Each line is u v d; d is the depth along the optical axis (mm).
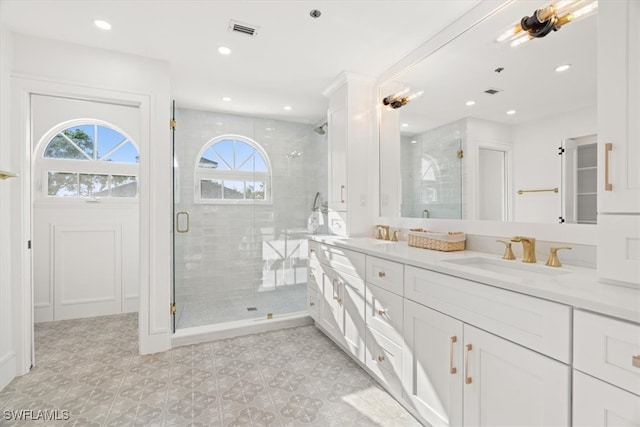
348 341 2203
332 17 1895
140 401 1733
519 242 1606
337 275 2385
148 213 2369
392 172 2648
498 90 1755
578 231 1402
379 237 2682
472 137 1930
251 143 3898
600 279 1055
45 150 3045
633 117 984
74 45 2168
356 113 2734
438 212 2207
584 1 1335
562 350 923
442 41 2055
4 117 1935
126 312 3305
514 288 1058
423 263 1485
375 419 1583
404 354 1621
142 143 2355
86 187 3207
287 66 2547
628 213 991
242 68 2574
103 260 3225
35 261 2973
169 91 2441
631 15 989
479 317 1197
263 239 3887
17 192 2008
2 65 1918
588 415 863
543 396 973
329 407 1683
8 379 1914
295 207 4043
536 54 1570
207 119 3701
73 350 2391
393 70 2551
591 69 1359
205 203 3654
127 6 1767
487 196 1840
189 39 2127
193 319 2928
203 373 2043
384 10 1831
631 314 766
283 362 2201
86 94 2195
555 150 1494
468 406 1244
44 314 3010
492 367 1148
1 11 1794
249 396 1783
